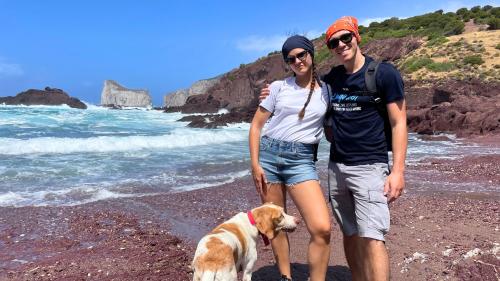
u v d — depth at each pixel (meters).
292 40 4.04
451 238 6.17
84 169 11.92
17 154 14.34
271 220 4.20
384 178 3.81
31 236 6.52
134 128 27.11
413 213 7.71
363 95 3.71
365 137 3.78
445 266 5.11
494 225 6.92
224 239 3.86
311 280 4.18
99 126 27.31
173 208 8.19
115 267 5.31
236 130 27.00
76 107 52.94
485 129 24.22
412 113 29.16
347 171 3.91
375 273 3.65
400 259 5.38
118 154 15.03
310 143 4.18
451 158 15.26
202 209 8.16
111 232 6.73
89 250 5.93
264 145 4.41
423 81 39.88
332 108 4.00
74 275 5.08
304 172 4.16
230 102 57.03
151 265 5.39
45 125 25.83
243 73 59.59
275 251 4.59
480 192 9.85
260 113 4.39
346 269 5.24
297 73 4.11
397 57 51.38
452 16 65.06
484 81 36.34
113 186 9.87
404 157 3.60
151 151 16.12
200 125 29.95
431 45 49.28
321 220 3.99
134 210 8.00
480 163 13.85
